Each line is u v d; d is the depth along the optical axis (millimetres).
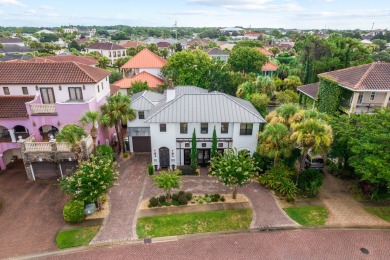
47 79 32344
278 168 28641
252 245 20984
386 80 32312
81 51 137250
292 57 107438
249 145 31797
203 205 25672
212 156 31547
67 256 19828
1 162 31453
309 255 20016
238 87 53719
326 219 23844
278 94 55656
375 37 185625
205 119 30125
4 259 19500
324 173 31547
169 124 30500
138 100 36375
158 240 21438
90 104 31703
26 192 27484
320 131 24500
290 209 25188
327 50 59531
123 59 92688
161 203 25766
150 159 35188
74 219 22734
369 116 27156
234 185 26078
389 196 25688
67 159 29094
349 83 33219
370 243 21172
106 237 21609
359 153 23953
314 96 41594
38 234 21891
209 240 21484
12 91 32750
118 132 35562
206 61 56156
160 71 63250
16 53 102375
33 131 31547
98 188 22656
